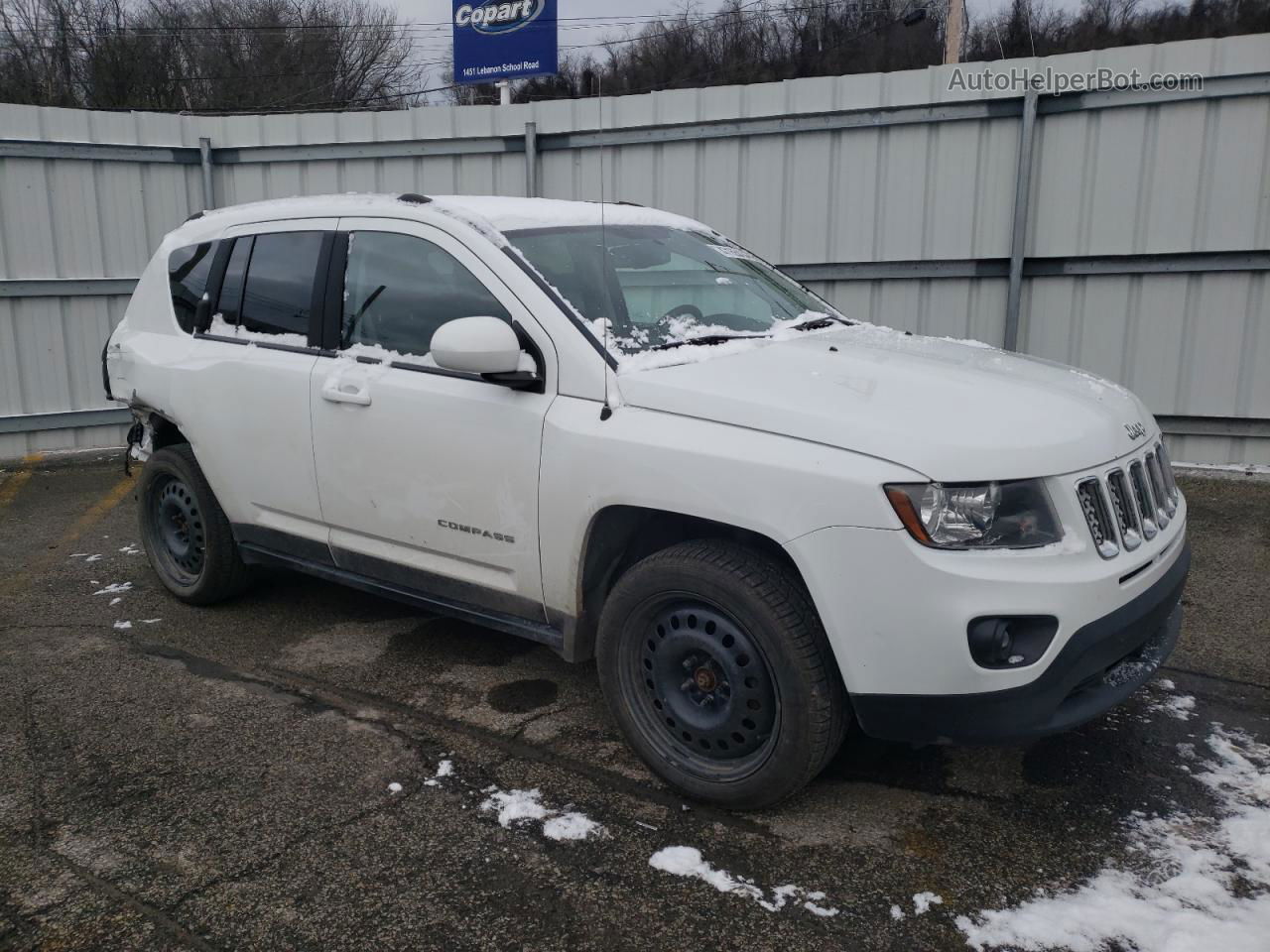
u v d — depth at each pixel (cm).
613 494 315
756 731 306
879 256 800
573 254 377
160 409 480
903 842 301
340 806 322
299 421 412
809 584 282
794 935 261
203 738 369
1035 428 291
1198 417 740
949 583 268
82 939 262
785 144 808
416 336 381
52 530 672
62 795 330
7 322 881
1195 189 709
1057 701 276
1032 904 271
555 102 866
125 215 913
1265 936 256
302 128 925
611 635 332
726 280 420
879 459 276
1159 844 298
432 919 268
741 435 297
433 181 912
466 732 372
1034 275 763
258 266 448
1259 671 419
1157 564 310
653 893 278
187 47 3219
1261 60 675
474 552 363
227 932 264
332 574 431
